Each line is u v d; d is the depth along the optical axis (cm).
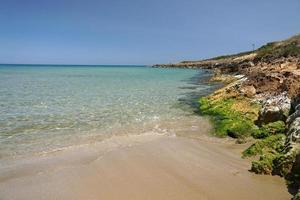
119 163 1462
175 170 1362
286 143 1428
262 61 8912
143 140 1880
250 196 1105
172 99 3797
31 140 1898
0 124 2322
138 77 9612
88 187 1207
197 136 1988
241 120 2164
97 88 5438
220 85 5859
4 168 1415
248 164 1420
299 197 975
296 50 8975
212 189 1168
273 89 2917
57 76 10250
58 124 2353
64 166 1434
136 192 1158
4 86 5731
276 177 1246
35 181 1267
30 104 3344
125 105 3312
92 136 2000
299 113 1652
